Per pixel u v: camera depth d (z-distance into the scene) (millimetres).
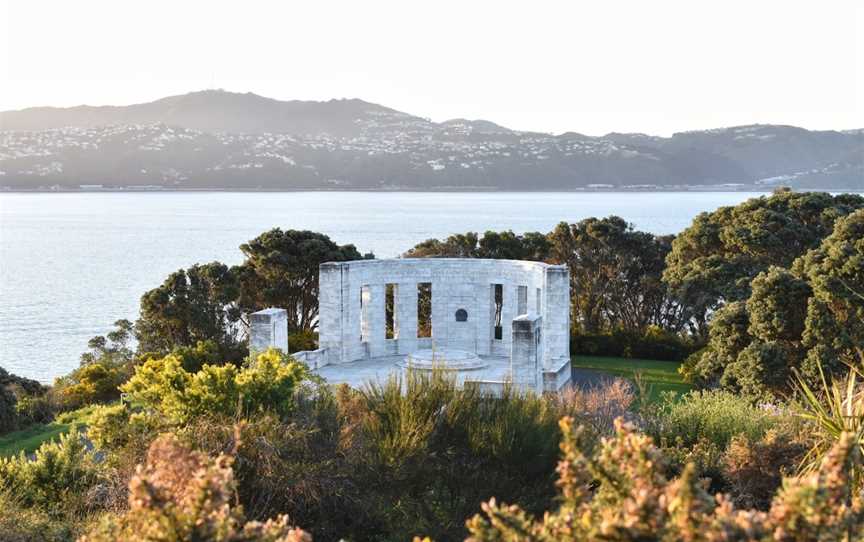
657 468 9047
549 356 49125
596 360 58875
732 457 22656
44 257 195000
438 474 21375
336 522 20141
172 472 11500
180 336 61812
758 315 41219
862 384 20125
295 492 19844
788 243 58188
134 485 9398
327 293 50781
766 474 21812
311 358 48844
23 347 89938
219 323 62406
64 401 50781
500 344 53844
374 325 53312
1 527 18938
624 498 8820
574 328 63875
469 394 22953
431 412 22312
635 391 43469
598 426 26031
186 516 9352
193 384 22641
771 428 25422
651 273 71250
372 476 20625
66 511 21703
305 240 66875
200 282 62188
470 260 53812
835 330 38594
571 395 30312
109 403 51125
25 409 46156
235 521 9953
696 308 60938
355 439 21297
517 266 52250
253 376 22984
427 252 71938
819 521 7910
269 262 63469
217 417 21531
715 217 62156
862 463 14695
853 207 61094
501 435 20984
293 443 20266
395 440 20672
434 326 54312
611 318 73625
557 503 20109
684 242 62688
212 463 10695
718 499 8352
